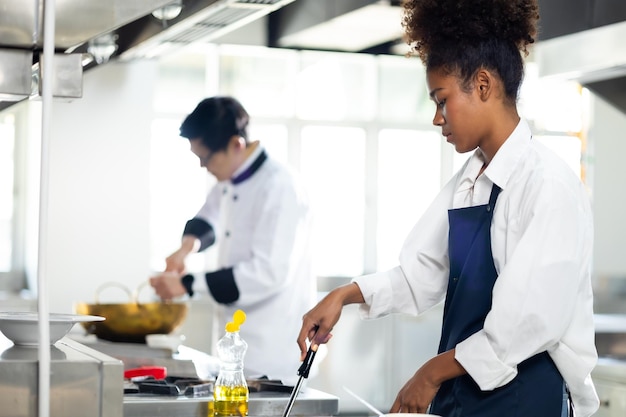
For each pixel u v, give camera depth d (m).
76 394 1.41
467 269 1.79
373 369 6.42
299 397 1.96
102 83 4.48
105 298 4.48
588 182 6.81
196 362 2.68
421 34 1.78
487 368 1.64
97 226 4.48
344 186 6.80
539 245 1.64
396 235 6.88
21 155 5.72
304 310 3.35
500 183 1.75
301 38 3.87
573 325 1.71
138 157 4.54
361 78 6.82
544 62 3.25
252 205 3.39
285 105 6.67
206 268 6.21
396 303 1.99
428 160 6.94
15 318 1.61
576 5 3.11
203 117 3.35
